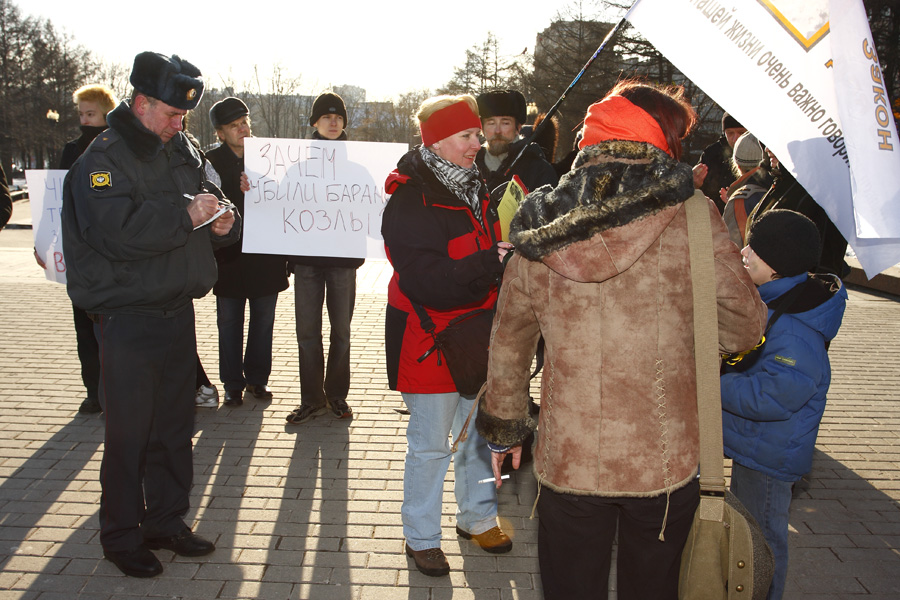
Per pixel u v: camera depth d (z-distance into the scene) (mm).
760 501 2527
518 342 1979
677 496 1803
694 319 1779
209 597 2828
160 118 2732
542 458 1885
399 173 2709
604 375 1767
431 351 2789
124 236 2639
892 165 2375
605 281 1750
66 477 3779
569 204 1742
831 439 4617
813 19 2486
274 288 4828
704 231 1765
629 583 1920
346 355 4707
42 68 65625
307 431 4496
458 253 2707
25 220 22469
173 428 3080
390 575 3006
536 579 3012
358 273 10609
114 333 2811
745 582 1810
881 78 2381
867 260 2496
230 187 4668
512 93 3814
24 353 5957
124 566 2930
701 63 2576
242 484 3770
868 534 3445
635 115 1764
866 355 6641
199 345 6410
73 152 4379
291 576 2979
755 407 2355
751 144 4133
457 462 3230
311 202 4215
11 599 2770
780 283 2395
